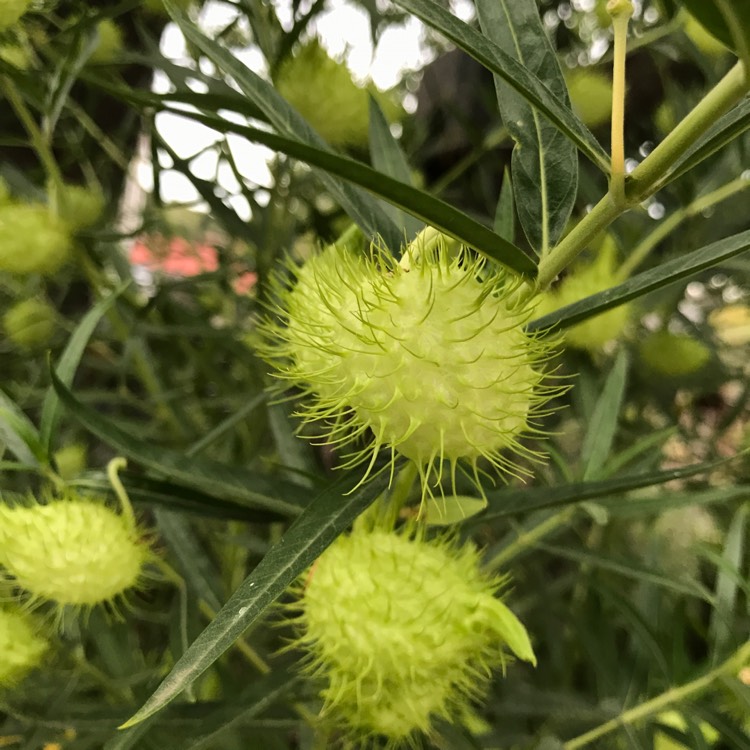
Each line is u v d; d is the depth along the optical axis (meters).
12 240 0.32
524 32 0.19
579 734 0.31
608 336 0.30
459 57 0.54
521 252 0.16
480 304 0.16
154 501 0.24
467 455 0.17
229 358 0.48
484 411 0.16
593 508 0.25
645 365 0.42
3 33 0.27
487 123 0.52
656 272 0.18
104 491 0.24
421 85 0.58
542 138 0.19
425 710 0.19
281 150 0.14
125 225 0.49
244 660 0.36
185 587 0.25
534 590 0.40
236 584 0.38
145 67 0.45
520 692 0.32
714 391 0.48
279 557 0.16
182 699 0.25
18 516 0.21
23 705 0.29
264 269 0.34
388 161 0.25
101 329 0.46
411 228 0.23
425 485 0.17
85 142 0.44
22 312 0.42
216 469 0.23
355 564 0.18
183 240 0.50
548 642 0.38
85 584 0.21
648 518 0.45
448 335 0.16
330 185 0.21
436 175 0.57
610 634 0.32
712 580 0.45
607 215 0.16
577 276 0.32
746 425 0.48
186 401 0.45
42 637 0.25
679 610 0.28
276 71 0.29
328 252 0.20
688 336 0.43
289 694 0.24
